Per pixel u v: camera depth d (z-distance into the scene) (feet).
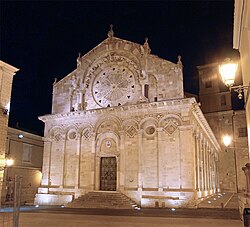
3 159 83.71
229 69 36.01
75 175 119.14
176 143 104.37
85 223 60.54
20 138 139.54
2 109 85.10
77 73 129.90
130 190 106.73
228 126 197.16
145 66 116.16
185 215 76.79
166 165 103.96
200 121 127.13
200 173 121.39
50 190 122.11
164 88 112.27
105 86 124.57
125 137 113.09
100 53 128.06
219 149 196.44
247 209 37.27
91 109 120.57
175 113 106.32
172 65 112.88
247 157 188.85
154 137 108.06
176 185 101.09
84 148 120.67
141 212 84.53
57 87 133.90
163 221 63.46
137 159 108.99
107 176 115.14
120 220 65.26
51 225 57.77
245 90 51.52
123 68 122.52
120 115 115.65
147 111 110.83
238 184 188.14
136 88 117.08
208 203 105.29
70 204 104.88
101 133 118.32
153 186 104.22
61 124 127.54
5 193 120.37
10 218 67.62
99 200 103.76
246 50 44.52
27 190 137.49
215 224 58.39
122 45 123.95
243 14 43.04
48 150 126.93
